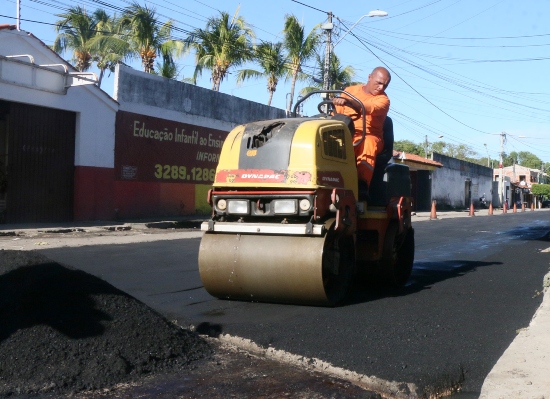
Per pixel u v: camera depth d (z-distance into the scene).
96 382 4.65
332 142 7.61
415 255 14.07
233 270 7.39
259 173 7.30
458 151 99.94
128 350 5.08
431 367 5.23
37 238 14.47
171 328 5.68
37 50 16.75
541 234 21.12
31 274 5.56
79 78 17.77
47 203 17.67
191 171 23.45
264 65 34.69
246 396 4.55
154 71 30.20
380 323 6.78
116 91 19.75
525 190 86.56
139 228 18.39
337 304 7.64
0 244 12.91
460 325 6.81
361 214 8.20
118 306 5.52
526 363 5.36
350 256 7.93
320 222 7.21
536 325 6.74
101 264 10.59
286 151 7.25
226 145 7.72
